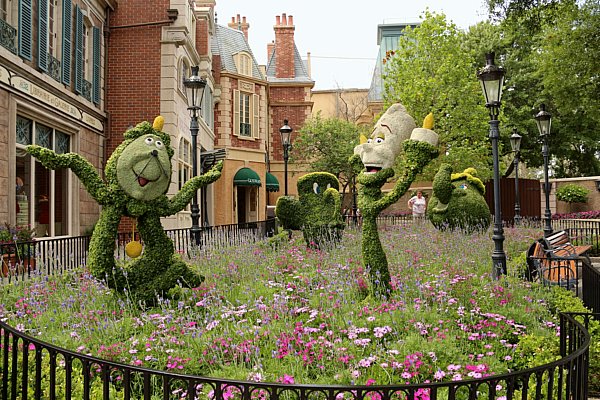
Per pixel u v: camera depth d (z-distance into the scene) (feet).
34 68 44.32
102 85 60.08
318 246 41.70
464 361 17.12
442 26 85.15
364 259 26.12
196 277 25.50
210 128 87.10
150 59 61.36
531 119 109.50
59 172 51.24
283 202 43.91
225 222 96.22
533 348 18.44
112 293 24.73
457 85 83.30
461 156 82.12
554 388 14.89
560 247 34.65
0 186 38.32
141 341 18.17
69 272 31.14
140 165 24.34
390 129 27.89
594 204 99.25
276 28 127.65
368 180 26.84
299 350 17.65
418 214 78.64
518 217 73.26
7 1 40.60
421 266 31.30
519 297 25.29
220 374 15.69
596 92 69.87
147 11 61.67
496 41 110.42
